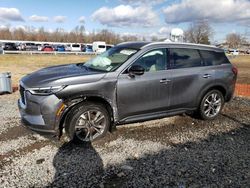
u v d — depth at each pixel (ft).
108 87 14.67
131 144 14.80
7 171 11.76
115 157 13.25
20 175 11.46
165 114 17.22
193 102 18.13
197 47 18.58
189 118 19.75
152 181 11.18
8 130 16.47
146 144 14.87
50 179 11.20
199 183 11.08
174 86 16.92
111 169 12.11
